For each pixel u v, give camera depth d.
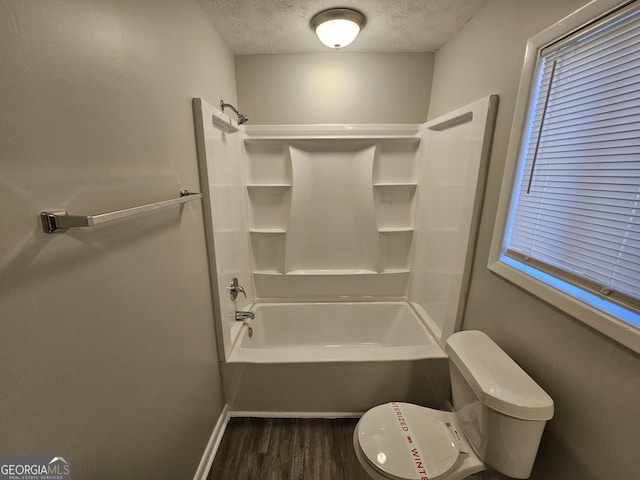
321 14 1.42
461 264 1.45
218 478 1.34
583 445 0.80
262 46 1.81
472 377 0.96
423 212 2.05
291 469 1.38
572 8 0.82
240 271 2.03
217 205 1.44
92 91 0.63
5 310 0.45
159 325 0.93
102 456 0.67
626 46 0.68
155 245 0.91
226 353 1.55
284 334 2.33
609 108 0.73
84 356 0.61
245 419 1.65
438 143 1.79
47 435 0.53
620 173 0.71
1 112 0.44
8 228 0.45
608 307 0.73
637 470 0.66
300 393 1.61
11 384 0.46
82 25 0.60
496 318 1.21
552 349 0.91
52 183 0.53
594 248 0.79
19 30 0.47
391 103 2.03
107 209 0.69
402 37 1.70
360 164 2.14
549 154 0.94
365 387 1.61
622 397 0.69
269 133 2.06
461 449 1.05
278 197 2.22
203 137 1.24
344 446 1.49
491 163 1.25
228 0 1.29
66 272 0.56
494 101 1.20
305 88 2.00
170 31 1.01
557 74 0.90
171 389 1.02
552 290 0.89
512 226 1.13
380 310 2.33
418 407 1.25
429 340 1.75
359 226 2.27
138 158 0.81
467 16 1.43
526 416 0.83
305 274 2.32
